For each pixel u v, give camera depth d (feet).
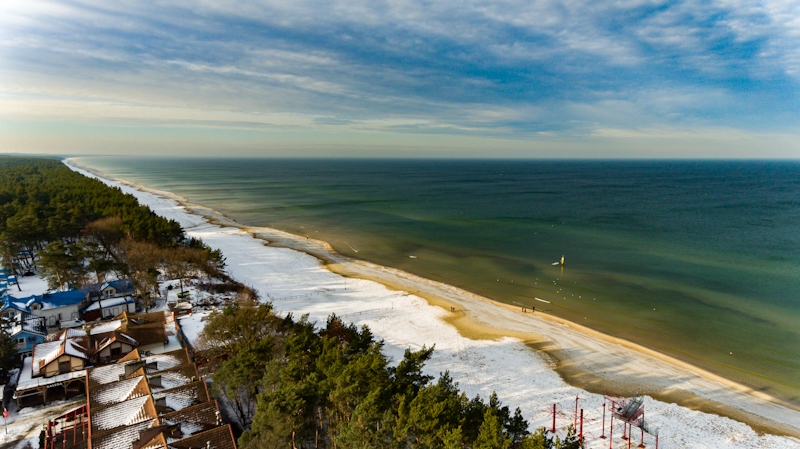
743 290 278.46
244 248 390.42
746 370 185.88
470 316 240.73
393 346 204.03
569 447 106.52
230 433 110.73
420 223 517.55
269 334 167.43
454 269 331.57
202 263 290.35
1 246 283.79
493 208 645.92
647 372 183.93
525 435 117.70
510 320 235.61
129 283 248.11
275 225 501.97
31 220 311.06
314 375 127.44
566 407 159.33
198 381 138.31
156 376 135.95
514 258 360.48
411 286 291.79
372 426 107.55
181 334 195.72
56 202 400.47
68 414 137.18
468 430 107.96
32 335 180.45
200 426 116.47
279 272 321.52
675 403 162.61
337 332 181.47
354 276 313.32
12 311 203.72
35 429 131.23
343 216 568.00
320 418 130.93
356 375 118.42
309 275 314.76
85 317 220.02
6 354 157.38
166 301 249.75
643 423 137.18
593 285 291.79
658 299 265.34
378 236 445.37
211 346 171.12
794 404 163.02
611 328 226.38
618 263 342.64
